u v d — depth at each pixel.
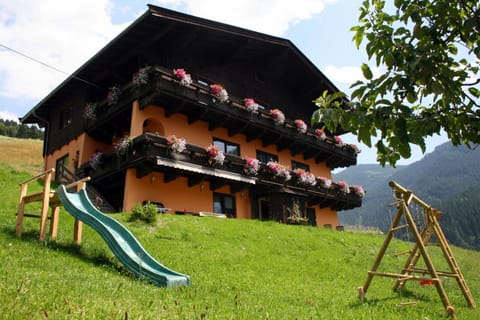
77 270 6.83
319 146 26.58
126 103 18.83
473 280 13.47
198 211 19.84
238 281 8.27
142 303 5.14
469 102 3.99
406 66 3.67
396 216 7.67
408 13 3.92
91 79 21.72
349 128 3.73
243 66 24.20
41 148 45.03
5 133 94.06
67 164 22.75
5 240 8.26
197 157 18.31
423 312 6.83
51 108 26.23
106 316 4.13
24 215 9.24
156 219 13.98
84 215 8.48
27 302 4.22
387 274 7.40
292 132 24.39
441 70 3.73
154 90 17.52
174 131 19.52
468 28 3.74
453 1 3.83
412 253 8.77
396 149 3.65
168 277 7.04
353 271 12.05
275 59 24.39
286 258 12.43
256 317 5.16
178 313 4.79
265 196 22.97
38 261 6.94
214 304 5.75
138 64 19.23
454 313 6.57
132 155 17.17
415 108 4.46
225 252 11.67
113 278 6.70
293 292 7.84
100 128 21.00
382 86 3.72
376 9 4.21
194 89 18.81
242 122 21.41
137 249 8.01
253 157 23.42
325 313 6.01
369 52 4.04
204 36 20.28
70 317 3.93
